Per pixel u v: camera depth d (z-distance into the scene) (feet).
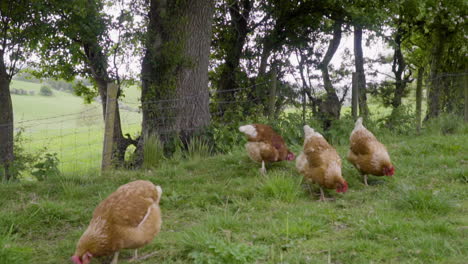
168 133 17.48
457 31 21.16
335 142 17.79
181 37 17.88
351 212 11.28
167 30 18.15
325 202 12.16
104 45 19.40
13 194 12.81
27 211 11.41
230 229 10.58
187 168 15.16
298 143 17.51
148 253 9.93
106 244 9.14
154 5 18.78
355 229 10.44
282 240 10.07
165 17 18.12
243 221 10.95
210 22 18.31
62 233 10.92
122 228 9.23
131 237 9.30
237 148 16.79
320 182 12.27
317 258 9.43
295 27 21.61
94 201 12.42
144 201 9.57
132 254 9.96
